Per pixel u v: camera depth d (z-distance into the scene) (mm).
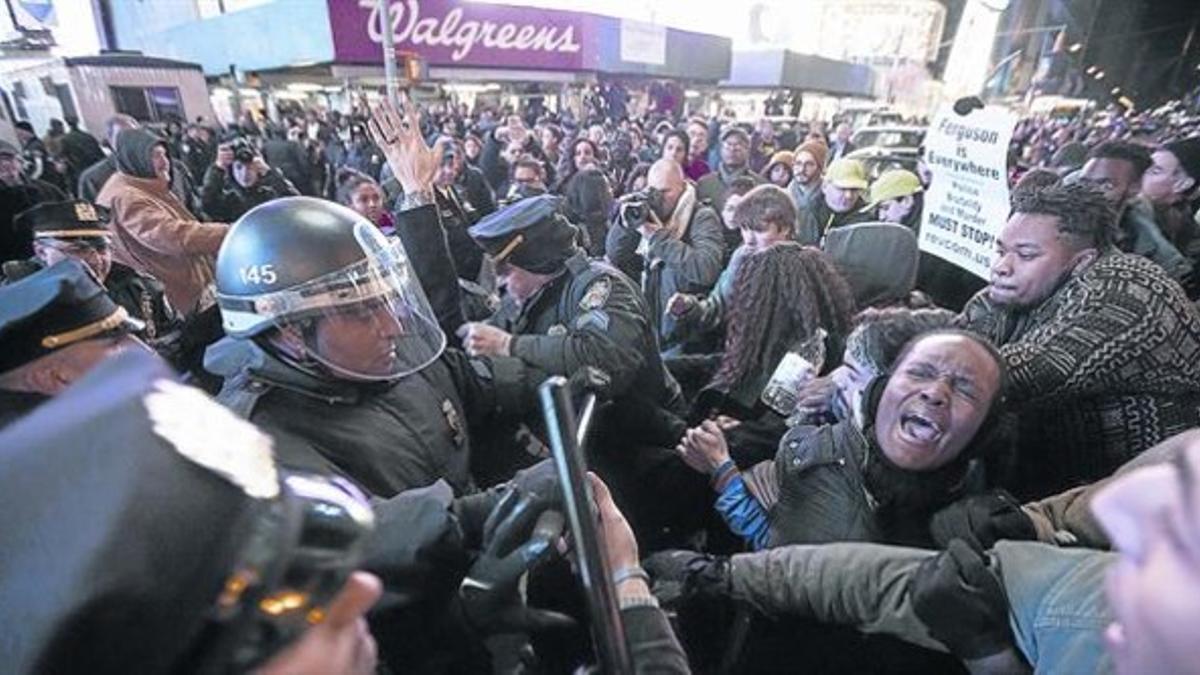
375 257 876
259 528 291
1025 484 1233
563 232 1511
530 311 1575
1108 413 1106
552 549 579
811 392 1334
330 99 11281
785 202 1814
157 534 255
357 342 827
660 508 1519
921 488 929
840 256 2090
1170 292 1072
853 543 910
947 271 2514
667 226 2670
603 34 10219
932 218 2205
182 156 6457
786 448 1128
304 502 358
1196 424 1108
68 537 248
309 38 7273
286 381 821
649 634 592
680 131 5090
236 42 9000
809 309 1557
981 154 1964
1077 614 606
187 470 278
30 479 267
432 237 1424
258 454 324
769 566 896
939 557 756
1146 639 314
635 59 11258
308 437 803
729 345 1683
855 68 20828
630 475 1498
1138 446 1098
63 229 1860
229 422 329
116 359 334
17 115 9922
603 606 533
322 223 828
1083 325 1080
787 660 907
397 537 630
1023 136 10508
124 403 288
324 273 794
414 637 641
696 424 1717
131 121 3844
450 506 705
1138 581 321
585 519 544
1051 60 22438
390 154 1463
